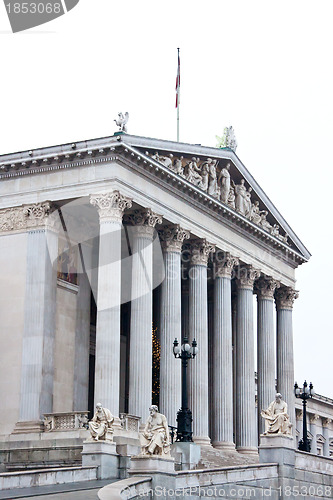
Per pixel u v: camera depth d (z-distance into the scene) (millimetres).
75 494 30047
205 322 67750
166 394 62219
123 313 71312
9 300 58719
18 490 31859
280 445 41625
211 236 70000
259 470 39688
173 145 64312
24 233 59406
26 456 51594
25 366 56750
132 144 59219
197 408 65438
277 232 81875
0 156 60156
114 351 53719
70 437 52531
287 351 83875
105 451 39438
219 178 72312
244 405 74000
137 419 55906
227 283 72438
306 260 87750
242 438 73438
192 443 50312
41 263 57906
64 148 58062
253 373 75438
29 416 55469
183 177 64688
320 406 122812
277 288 84875
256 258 77875
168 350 62844
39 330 57000
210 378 78250
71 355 61125
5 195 60625
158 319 68000
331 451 126562
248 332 75438
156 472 31172
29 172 60094
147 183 61281
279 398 43500
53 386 57938
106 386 53719
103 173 57781
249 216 75875
